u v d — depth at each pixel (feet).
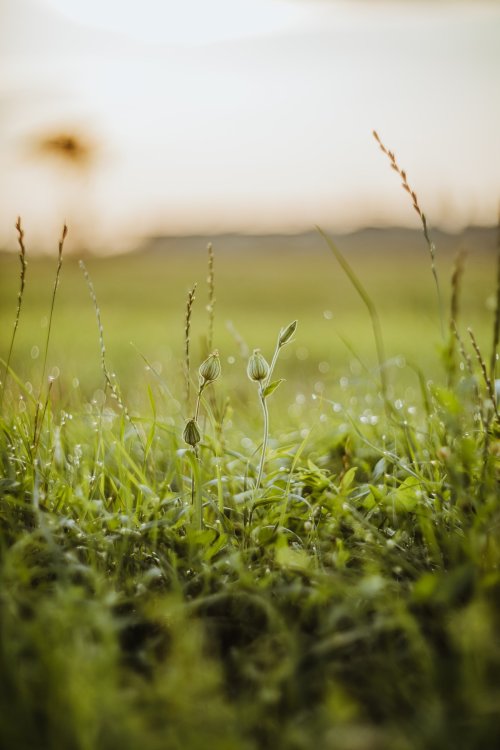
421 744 1.39
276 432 2.46
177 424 2.25
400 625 1.58
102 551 1.75
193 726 1.41
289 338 1.84
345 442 2.13
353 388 2.77
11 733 1.39
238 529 1.85
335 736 1.40
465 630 1.49
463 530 1.74
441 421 1.95
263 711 1.45
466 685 1.44
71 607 1.52
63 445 2.13
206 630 1.61
